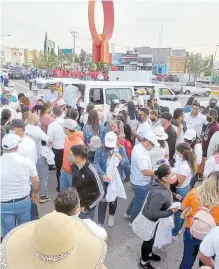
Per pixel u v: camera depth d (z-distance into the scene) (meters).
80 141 4.41
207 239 2.31
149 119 6.63
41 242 1.44
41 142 5.06
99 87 9.39
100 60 26.55
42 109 6.13
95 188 3.59
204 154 5.89
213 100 9.08
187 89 32.91
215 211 2.94
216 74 55.47
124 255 4.05
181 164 4.08
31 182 3.71
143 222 3.48
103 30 26.44
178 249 4.23
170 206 3.42
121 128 5.53
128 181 6.50
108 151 4.26
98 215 4.48
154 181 3.62
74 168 3.65
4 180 3.22
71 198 2.55
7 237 1.69
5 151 3.27
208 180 3.03
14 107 7.68
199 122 6.95
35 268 1.46
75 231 1.71
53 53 54.81
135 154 4.30
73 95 9.46
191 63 62.28
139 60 56.47
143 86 10.89
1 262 1.50
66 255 1.51
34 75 36.19
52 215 1.53
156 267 3.83
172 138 5.41
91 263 1.55
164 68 62.25
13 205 3.32
